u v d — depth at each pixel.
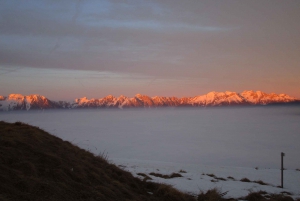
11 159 8.77
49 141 12.27
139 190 11.44
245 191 14.88
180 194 11.57
